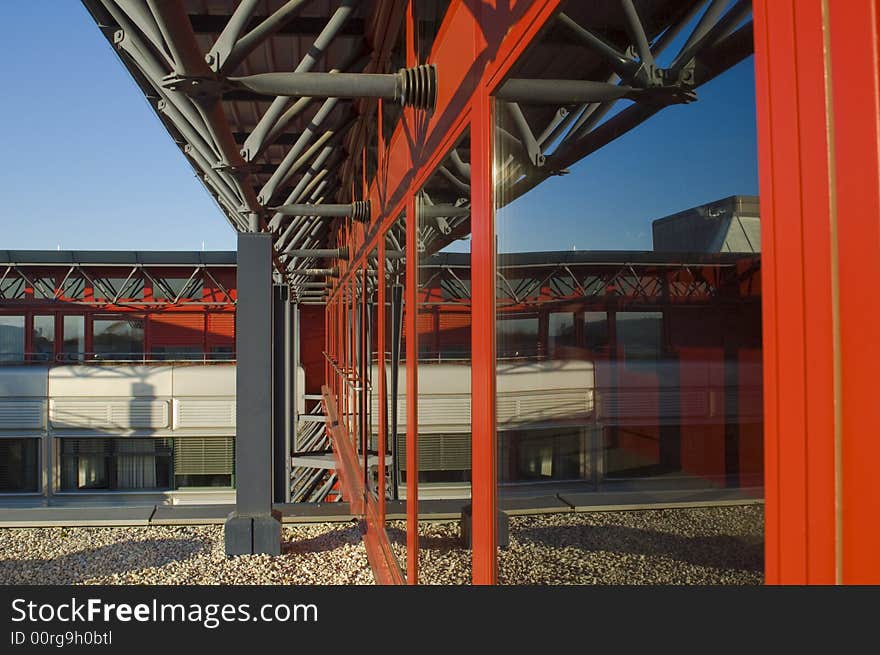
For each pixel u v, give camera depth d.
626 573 0.99
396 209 4.84
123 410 22.62
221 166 3.99
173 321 27.05
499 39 1.87
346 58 5.79
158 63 3.21
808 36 0.61
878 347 0.54
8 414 22.23
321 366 31.34
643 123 0.94
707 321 0.77
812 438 0.61
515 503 1.68
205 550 6.50
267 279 6.72
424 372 3.25
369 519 6.59
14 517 7.41
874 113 0.54
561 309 1.30
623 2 1.02
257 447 6.59
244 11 2.73
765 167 0.67
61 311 26.41
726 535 0.74
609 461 1.05
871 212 0.54
